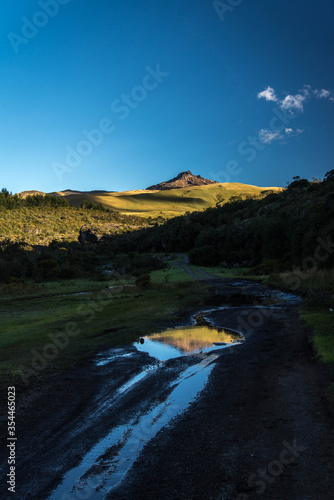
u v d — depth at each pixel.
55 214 171.00
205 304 22.64
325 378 7.11
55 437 5.62
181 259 79.06
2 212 151.00
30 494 4.15
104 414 6.46
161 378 8.37
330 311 14.97
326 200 47.78
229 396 6.82
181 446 5.03
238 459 4.50
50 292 33.44
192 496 3.87
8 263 48.94
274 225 54.44
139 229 139.75
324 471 4.06
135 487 4.16
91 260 70.94
